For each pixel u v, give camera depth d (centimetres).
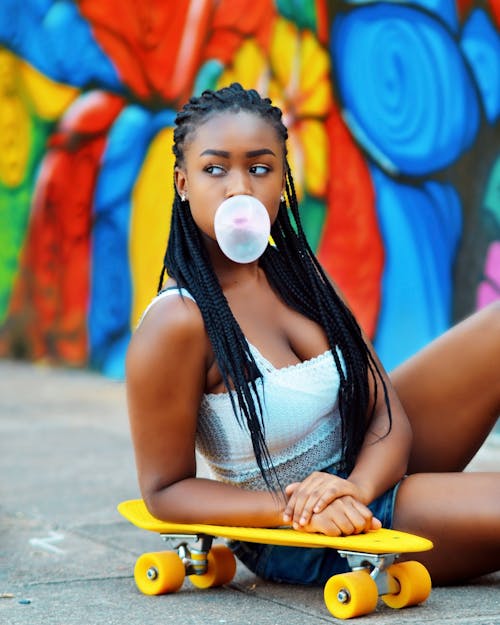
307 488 287
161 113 885
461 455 338
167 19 880
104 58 942
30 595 322
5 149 1073
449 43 696
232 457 310
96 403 790
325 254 777
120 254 931
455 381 333
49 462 562
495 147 673
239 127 294
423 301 717
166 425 302
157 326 297
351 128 755
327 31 765
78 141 977
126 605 307
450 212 699
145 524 312
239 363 296
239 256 288
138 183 908
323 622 282
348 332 314
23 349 1066
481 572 312
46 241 1026
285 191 316
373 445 307
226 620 287
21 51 1039
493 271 675
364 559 281
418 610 292
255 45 812
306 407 303
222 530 294
